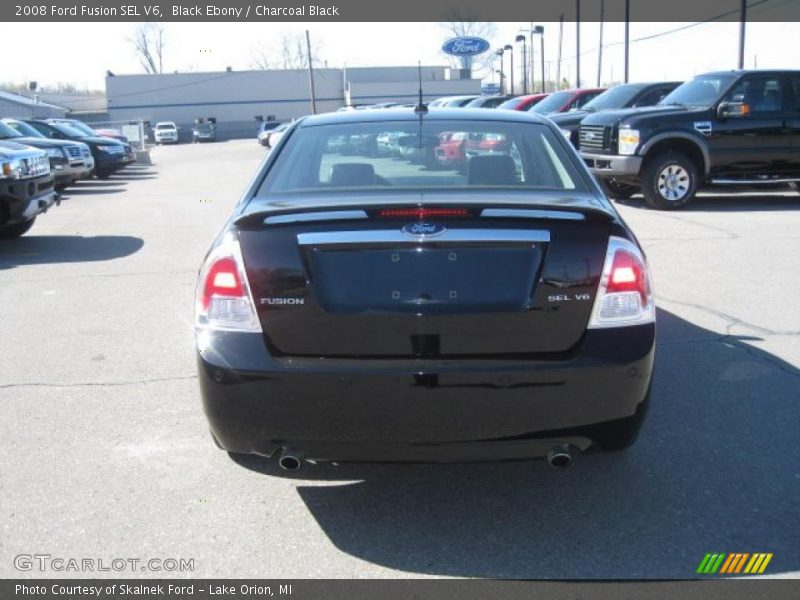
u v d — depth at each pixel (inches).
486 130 157.9
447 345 115.6
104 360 205.2
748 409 168.7
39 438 158.7
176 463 148.6
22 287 288.5
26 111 2481.5
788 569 115.0
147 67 2913.4
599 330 117.5
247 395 116.0
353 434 115.7
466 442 116.0
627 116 456.1
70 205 573.6
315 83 2950.3
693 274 288.0
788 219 415.8
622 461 147.6
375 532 126.6
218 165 1080.2
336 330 115.8
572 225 118.5
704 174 456.8
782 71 460.8
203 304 120.6
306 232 117.1
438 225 116.1
